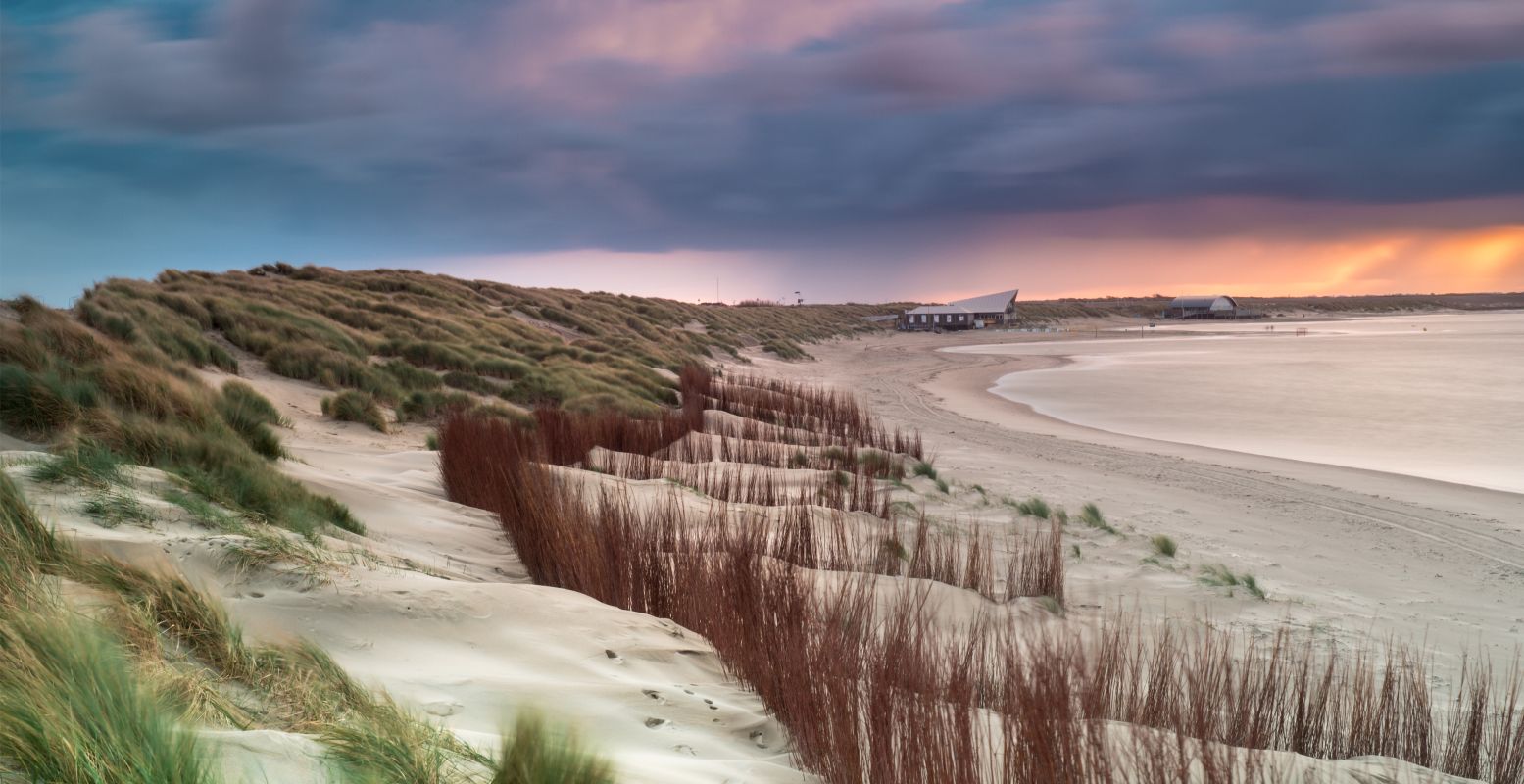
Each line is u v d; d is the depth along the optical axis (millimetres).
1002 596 8414
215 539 4309
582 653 4355
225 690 2775
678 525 8188
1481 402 32875
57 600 2861
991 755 3441
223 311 19406
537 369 23391
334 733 2449
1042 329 112500
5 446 6215
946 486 14797
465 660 3922
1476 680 7078
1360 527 13773
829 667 4141
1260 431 25875
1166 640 5715
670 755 3410
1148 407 32188
